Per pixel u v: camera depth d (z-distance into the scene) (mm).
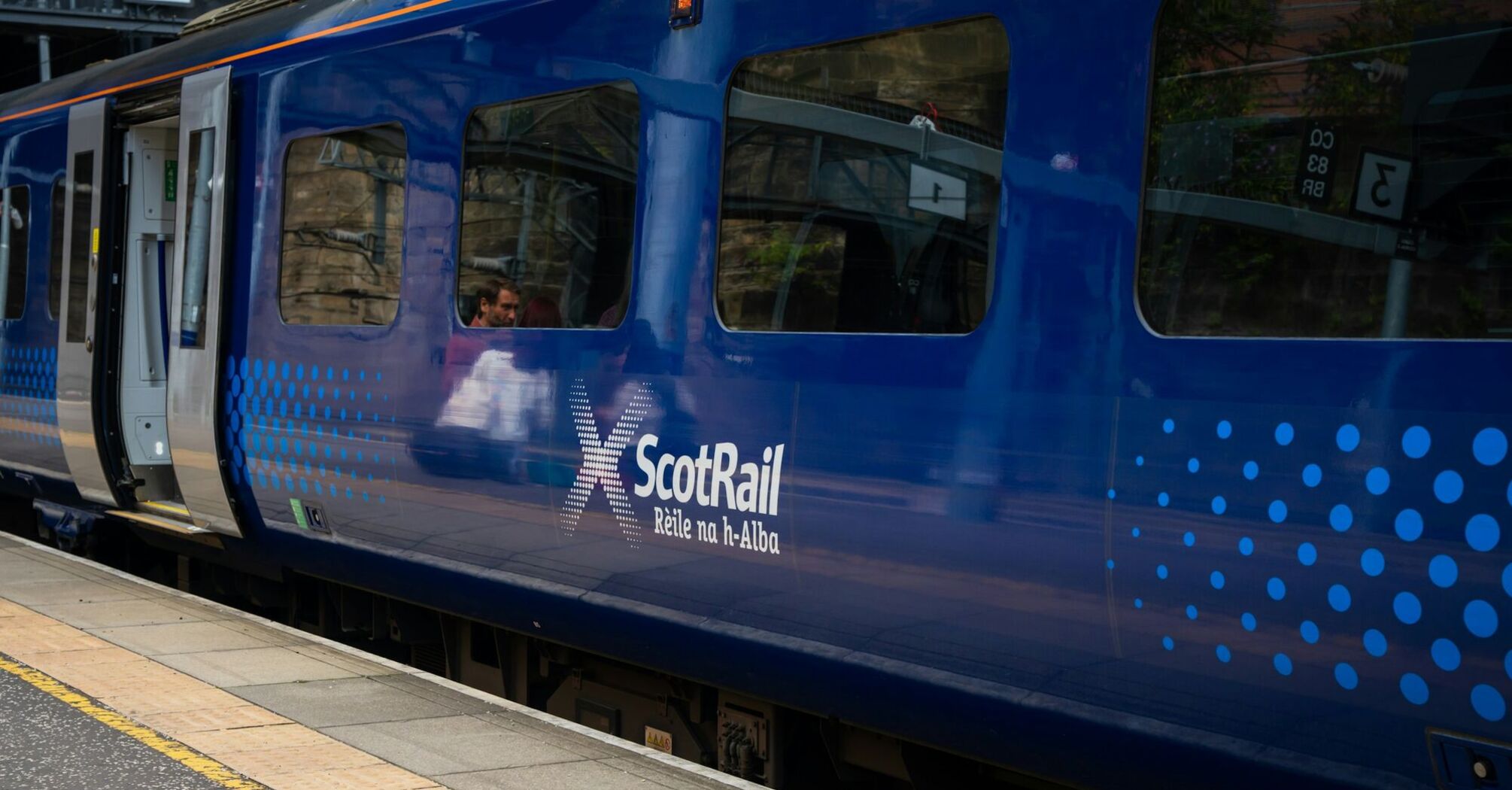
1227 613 3385
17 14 18531
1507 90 3066
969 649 4008
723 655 4793
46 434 9094
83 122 8633
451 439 5793
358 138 6379
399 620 6867
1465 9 3141
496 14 5641
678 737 5582
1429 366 3080
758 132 4621
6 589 6992
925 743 4305
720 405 4660
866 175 4297
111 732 4621
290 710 4906
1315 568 3219
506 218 5555
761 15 4617
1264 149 3447
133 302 8477
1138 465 3576
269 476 6922
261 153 7031
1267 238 3424
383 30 6254
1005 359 3891
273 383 6859
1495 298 3043
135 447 8469
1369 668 3129
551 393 5305
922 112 4156
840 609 4328
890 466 4148
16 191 9531
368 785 4117
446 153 5859
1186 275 3561
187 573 9055
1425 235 3168
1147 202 3656
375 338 6211
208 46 7625
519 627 5742
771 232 4559
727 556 4641
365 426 6270
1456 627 2982
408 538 6125
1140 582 3562
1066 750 3861
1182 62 3605
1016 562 3836
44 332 9055
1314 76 3373
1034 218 3855
